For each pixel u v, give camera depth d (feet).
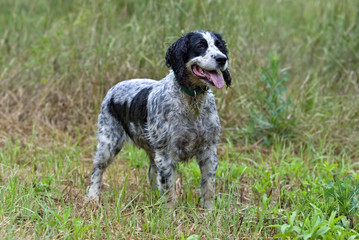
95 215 22.59
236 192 25.58
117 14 42.06
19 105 38.70
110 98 26.23
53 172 28.50
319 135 33.81
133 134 25.18
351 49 41.78
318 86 39.32
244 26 40.65
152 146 23.67
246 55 38.11
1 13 52.29
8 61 42.57
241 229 20.74
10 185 23.98
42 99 38.19
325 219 20.77
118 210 21.47
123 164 30.96
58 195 24.50
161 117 22.79
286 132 34.19
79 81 37.96
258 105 36.01
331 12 45.24
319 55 44.06
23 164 29.91
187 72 22.27
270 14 49.01
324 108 36.88
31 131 36.24
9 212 21.29
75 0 47.47
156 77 35.81
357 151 32.24
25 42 44.47
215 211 21.48
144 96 24.21
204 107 22.62
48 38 42.96
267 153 32.91
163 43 36.01
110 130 26.08
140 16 41.14
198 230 20.77
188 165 28.50
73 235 20.01
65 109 37.83
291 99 36.99
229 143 32.27
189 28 36.45
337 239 19.04
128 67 37.04
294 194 24.56
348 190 21.81
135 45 38.37
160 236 20.08
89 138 35.12
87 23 41.27
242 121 35.65
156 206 23.27
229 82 24.03
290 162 30.78
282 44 46.37
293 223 20.75
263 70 34.12
